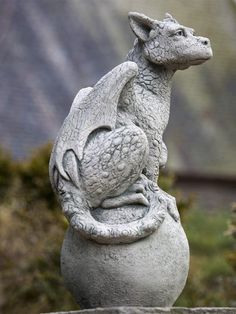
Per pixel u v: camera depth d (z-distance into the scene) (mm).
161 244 6391
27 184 14109
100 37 21234
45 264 12656
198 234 16719
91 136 6527
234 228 11414
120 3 22219
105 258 6348
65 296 12359
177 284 6461
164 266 6375
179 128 20688
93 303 6426
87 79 20281
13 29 20453
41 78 19844
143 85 6789
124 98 6594
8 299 12766
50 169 6582
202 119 21047
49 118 19250
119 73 6516
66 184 6461
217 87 21922
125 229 6305
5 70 19609
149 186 6543
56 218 13086
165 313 6195
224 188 20172
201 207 19797
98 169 6414
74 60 20562
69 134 6516
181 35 6727
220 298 12281
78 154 6461
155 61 6762
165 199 6504
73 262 6477
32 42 20422
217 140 20797
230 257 11805
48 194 14039
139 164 6453
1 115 18891
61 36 20938
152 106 6727
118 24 21734
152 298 6387
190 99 21375
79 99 6691
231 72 22250
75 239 6492
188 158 20156
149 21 6773
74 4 21641
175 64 6773
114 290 6359
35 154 14578
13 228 13242
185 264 6496
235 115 21500
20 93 19359
